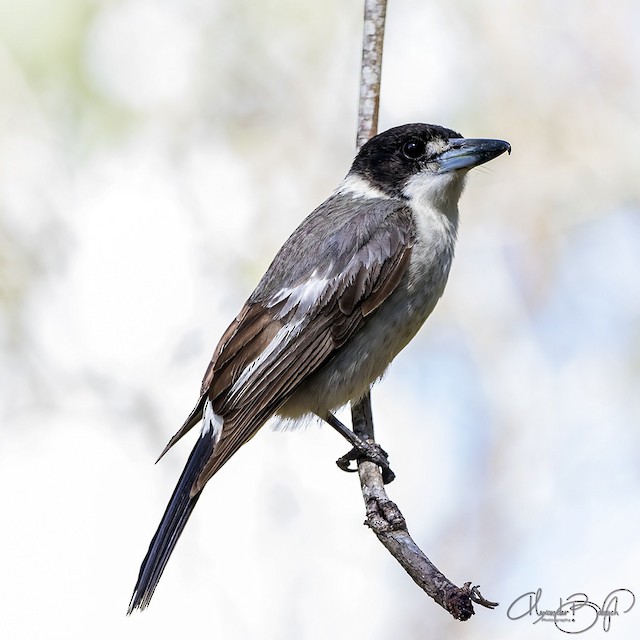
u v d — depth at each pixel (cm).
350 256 992
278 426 1021
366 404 1014
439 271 1010
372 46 1070
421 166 1027
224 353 990
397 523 849
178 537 914
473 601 771
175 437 986
